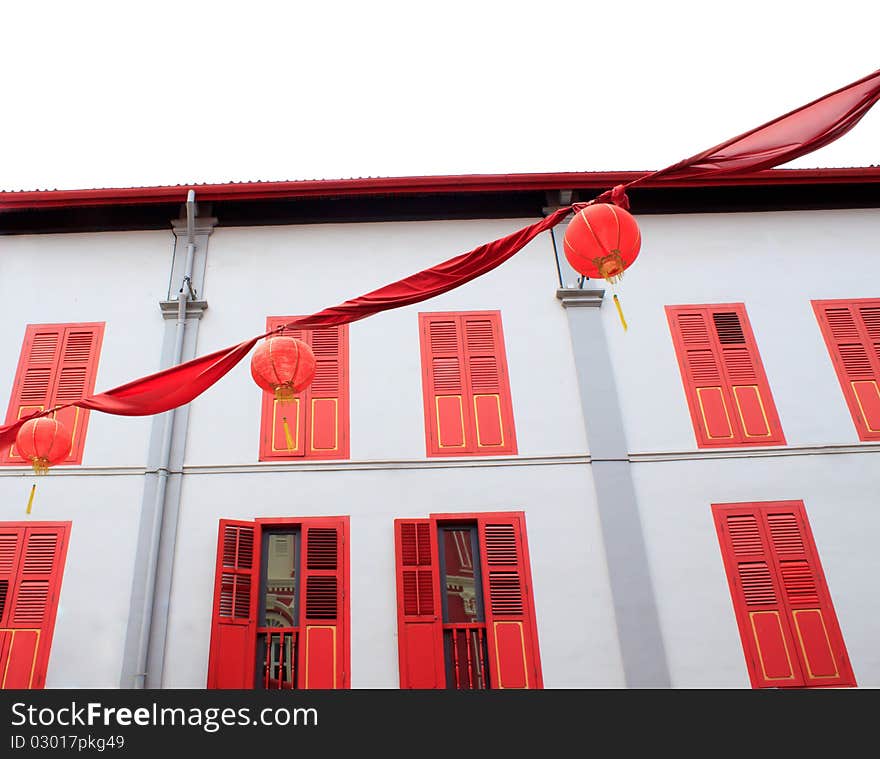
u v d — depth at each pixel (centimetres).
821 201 919
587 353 805
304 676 652
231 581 680
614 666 659
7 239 891
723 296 851
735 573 701
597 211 450
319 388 791
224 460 749
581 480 742
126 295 851
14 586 695
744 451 757
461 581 709
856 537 718
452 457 755
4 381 808
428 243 886
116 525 721
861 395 792
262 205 899
